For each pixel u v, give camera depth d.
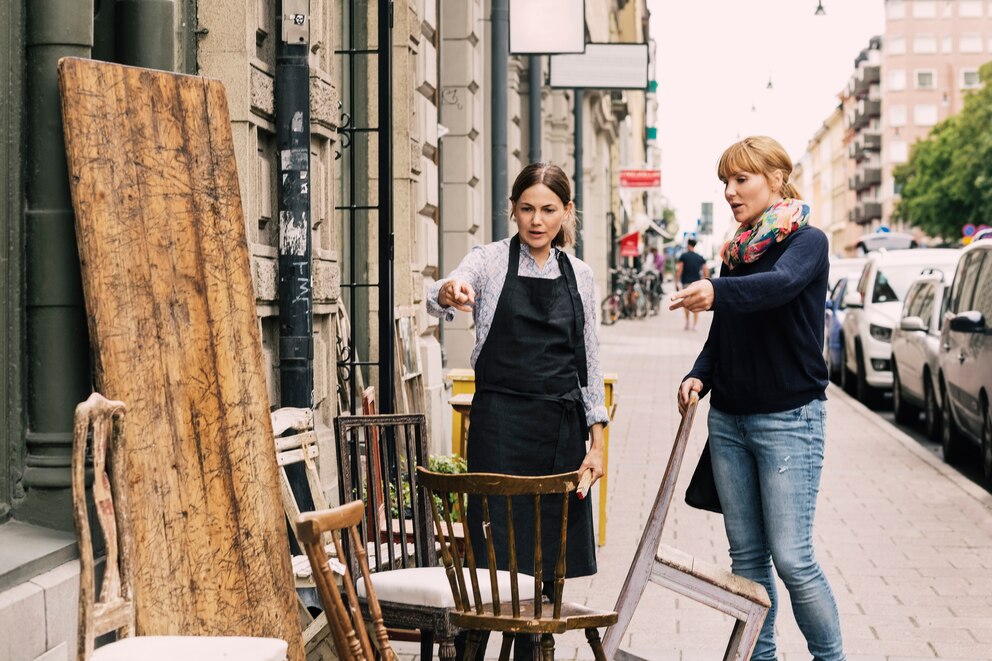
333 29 7.29
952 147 88.38
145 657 3.29
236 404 4.44
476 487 3.85
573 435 4.62
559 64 14.66
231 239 4.57
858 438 13.62
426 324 10.72
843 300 20.11
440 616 4.16
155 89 4.35
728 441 4.85
